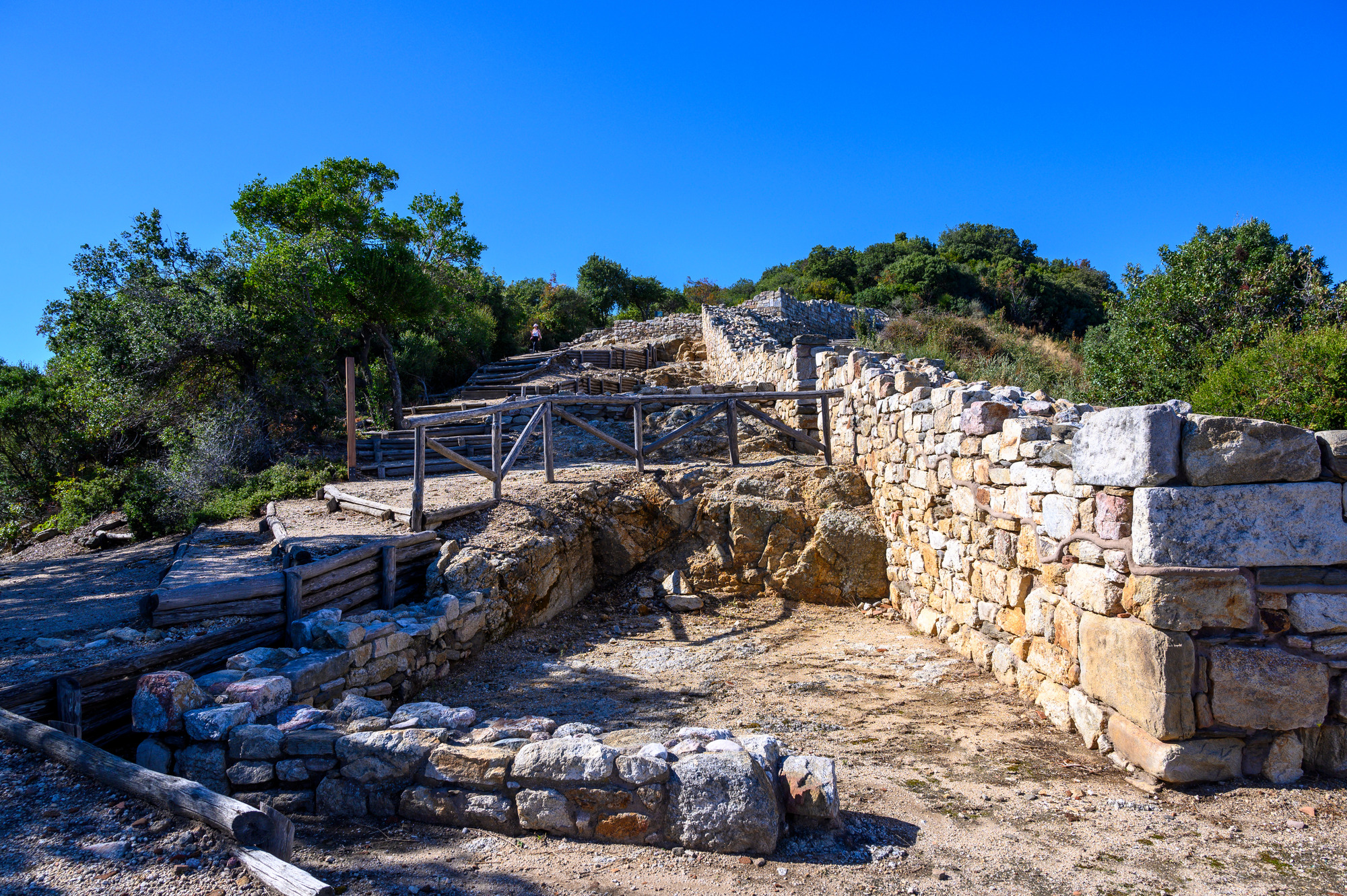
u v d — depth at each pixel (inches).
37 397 584.7
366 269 526.3
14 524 510.3
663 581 323.3
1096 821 140.6
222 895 103.7
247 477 443.5
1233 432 150.3
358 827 140.0
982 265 1628.9
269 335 549.6
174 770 152.1
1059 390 513.7
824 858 127.1
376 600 245.1
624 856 127.5
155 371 523.8
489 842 133.0
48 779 131.6
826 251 1721.2
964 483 245.8
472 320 883.4
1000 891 118.3
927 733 185.6
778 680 229.3
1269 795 147.4
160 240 577.9
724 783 129.1
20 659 186.7
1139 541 154.7
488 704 208.5
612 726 189.5
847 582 320.2
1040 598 199.2
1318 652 150.8
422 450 281.3
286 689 168.1
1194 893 118.3
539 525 300.2
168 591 195.8
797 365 448.1
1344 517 150.9
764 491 346.0
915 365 326.6
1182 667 150.6
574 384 617.6
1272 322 392.2
